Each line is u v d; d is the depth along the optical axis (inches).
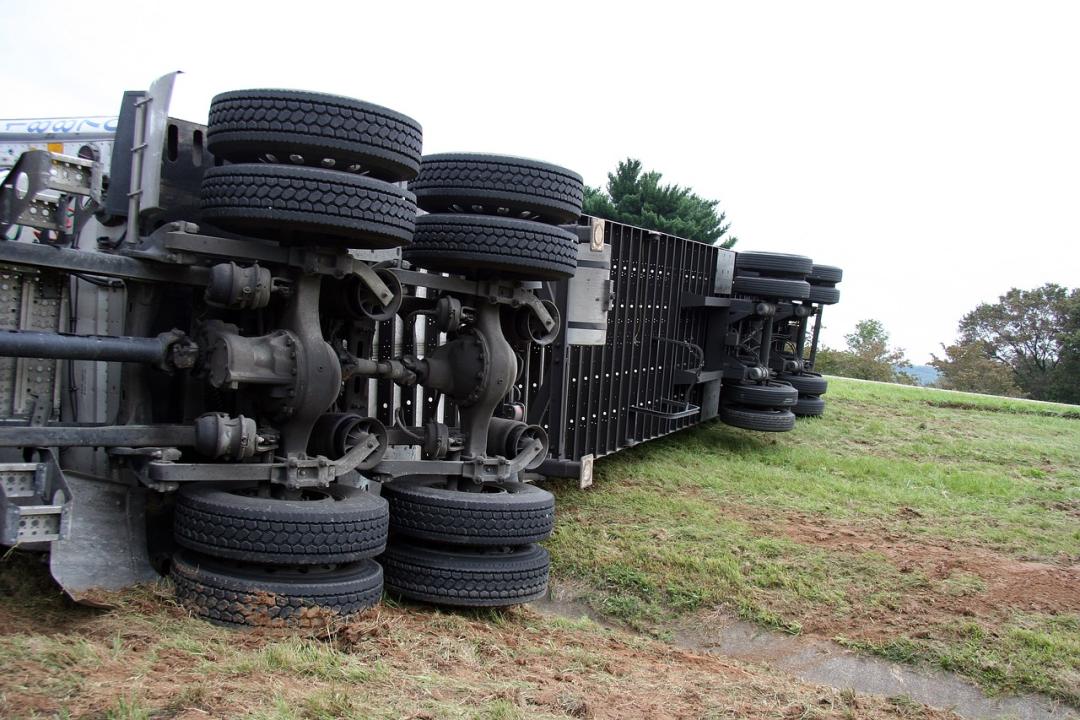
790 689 245.3
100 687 163.8
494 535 268.7
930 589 334.0
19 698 155.0
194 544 223.0
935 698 269.7
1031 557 382.3
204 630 209.0
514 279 289.1
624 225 462.6
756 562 350.3
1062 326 2434.8
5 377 225.5
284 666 191.3
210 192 225.3
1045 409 890.7
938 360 2329.0
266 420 245.9
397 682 193.3
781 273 626.5
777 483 493.0
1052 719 259.6
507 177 276.4
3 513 189.3
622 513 402.0
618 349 481.1
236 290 222.1
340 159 228.2
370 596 233.5
